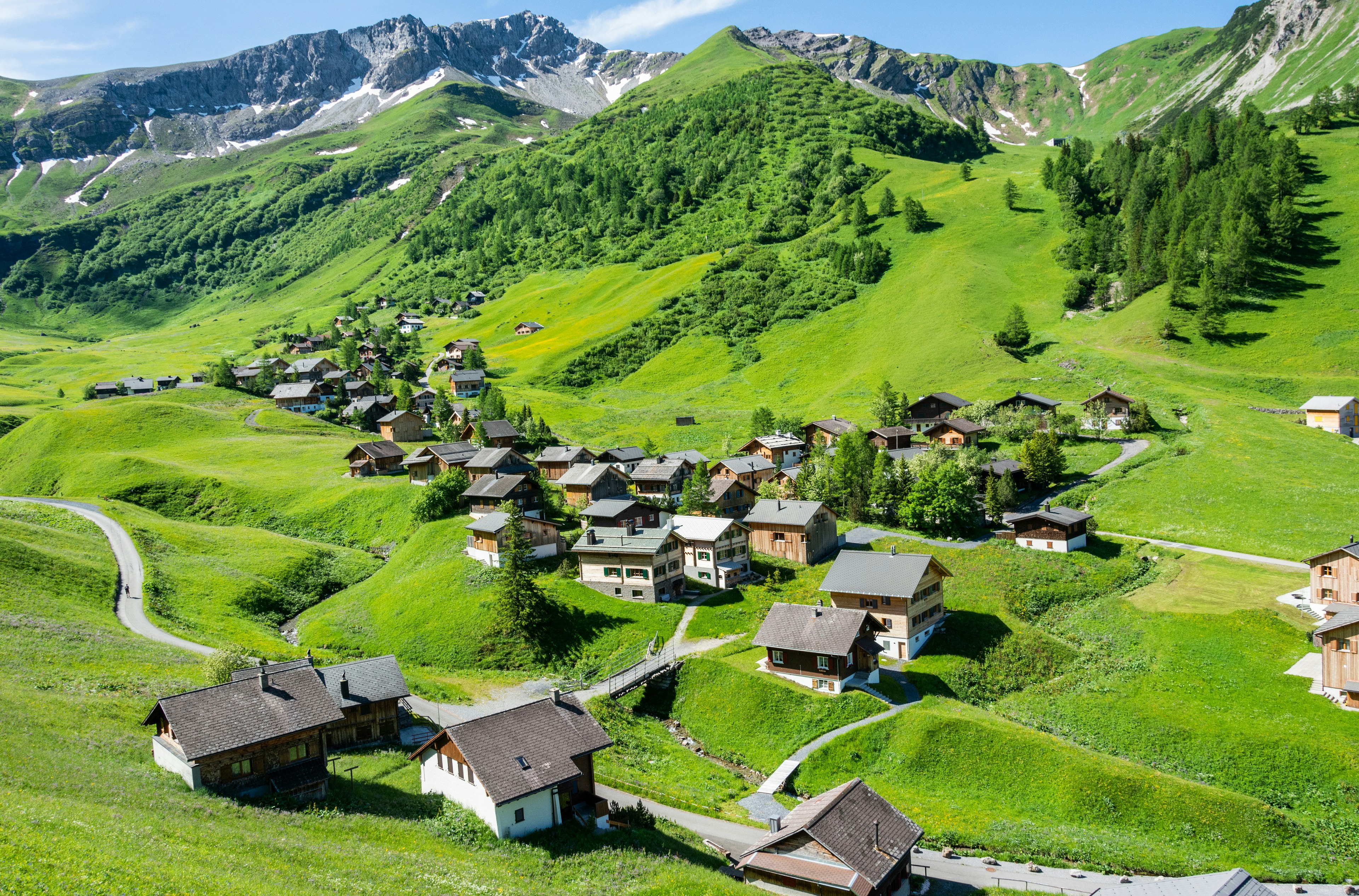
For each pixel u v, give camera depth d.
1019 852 52.44
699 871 45.28
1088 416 144.88
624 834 49.19
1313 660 72.06
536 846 46.25
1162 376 162.62
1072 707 70.62
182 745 46.44
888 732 65.88
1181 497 113.19
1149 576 93.25
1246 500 109.19
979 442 147.25
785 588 95.00
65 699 56.00
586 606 88.88
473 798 48.72
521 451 159.75
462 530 107.31
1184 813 55.47
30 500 128.00
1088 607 88.50
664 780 60.66
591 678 77.00
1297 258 194.00
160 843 36.34
